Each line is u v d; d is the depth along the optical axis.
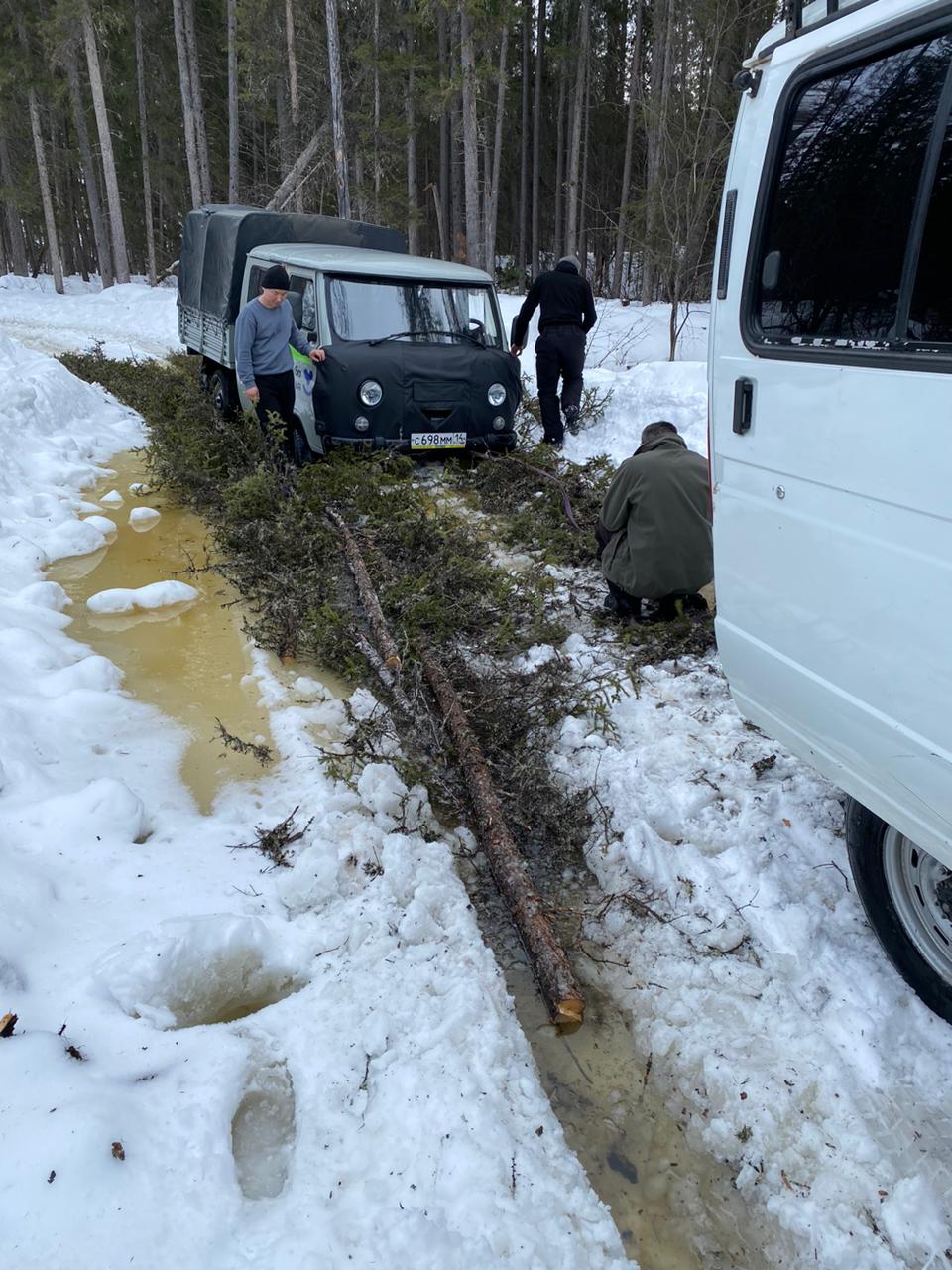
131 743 3.81
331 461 7.54
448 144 29.55
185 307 10.87
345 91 24.31
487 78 19.66
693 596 5.23
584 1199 2.04
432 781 3.63
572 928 3.04
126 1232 1.70
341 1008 2.41
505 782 3.68
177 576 5.89
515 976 2.83
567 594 5.68
